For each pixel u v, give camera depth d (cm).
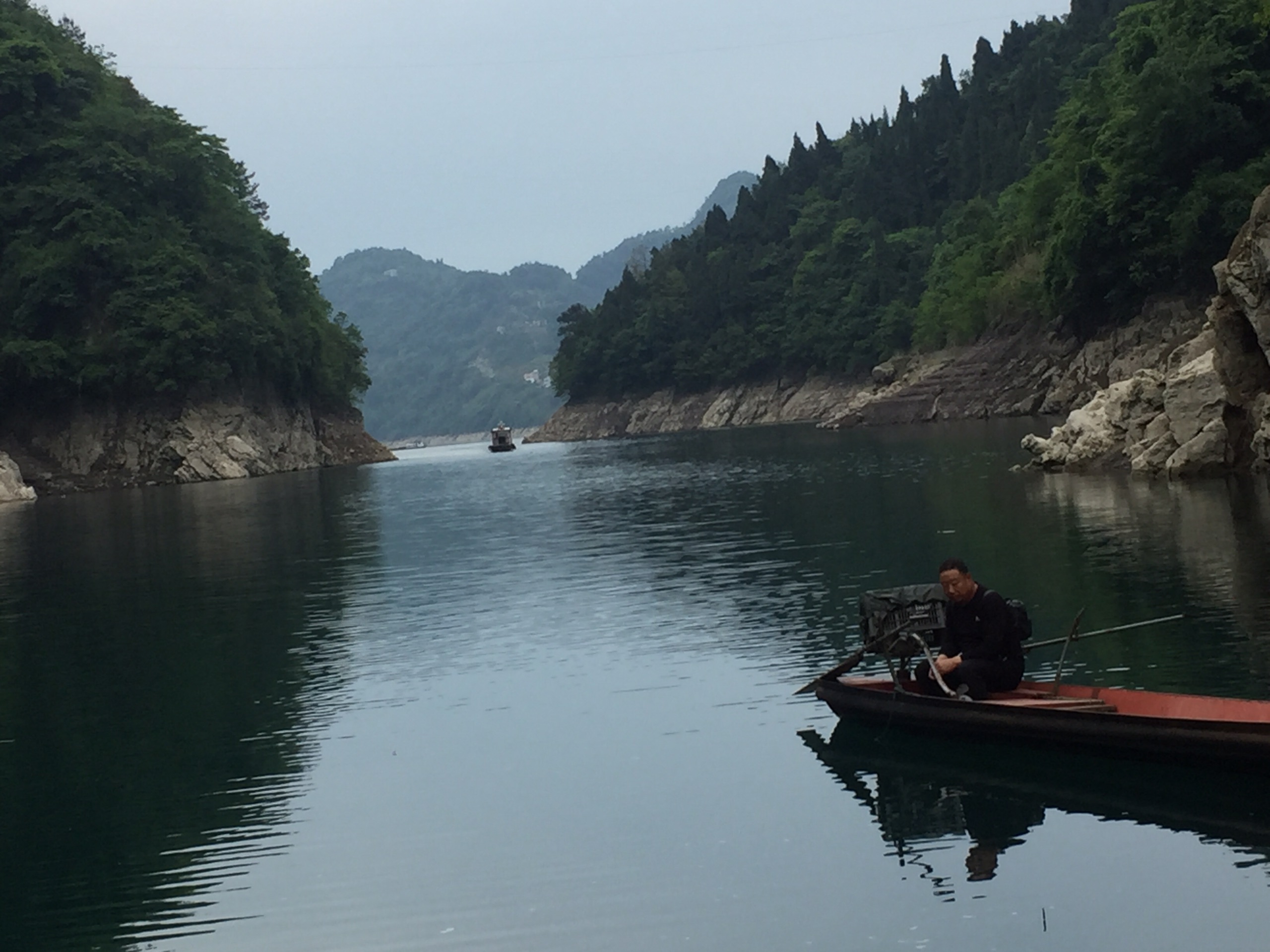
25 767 1404
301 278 13888
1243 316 3406
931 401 10688
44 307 10588
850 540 2791
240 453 10875
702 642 1819
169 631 2239
